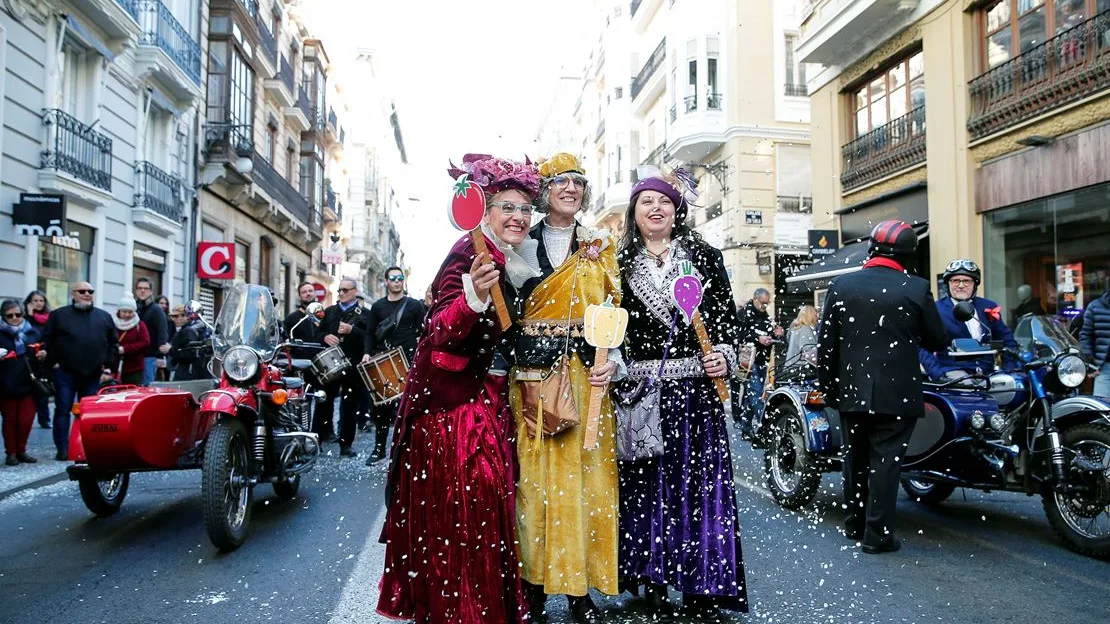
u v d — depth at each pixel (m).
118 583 3.57
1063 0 9.21
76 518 5.00
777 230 18.30
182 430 4.59
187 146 17.14
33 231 10.34
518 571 2.31
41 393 7.19
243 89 20.31
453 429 2.28
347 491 5.70
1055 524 3.99
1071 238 9.14
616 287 2.76
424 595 2.28
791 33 18.72
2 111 10.12
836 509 4.98
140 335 8.34
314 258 33.00
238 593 3.38
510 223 2.39
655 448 2.76
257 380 4.59
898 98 12.45
